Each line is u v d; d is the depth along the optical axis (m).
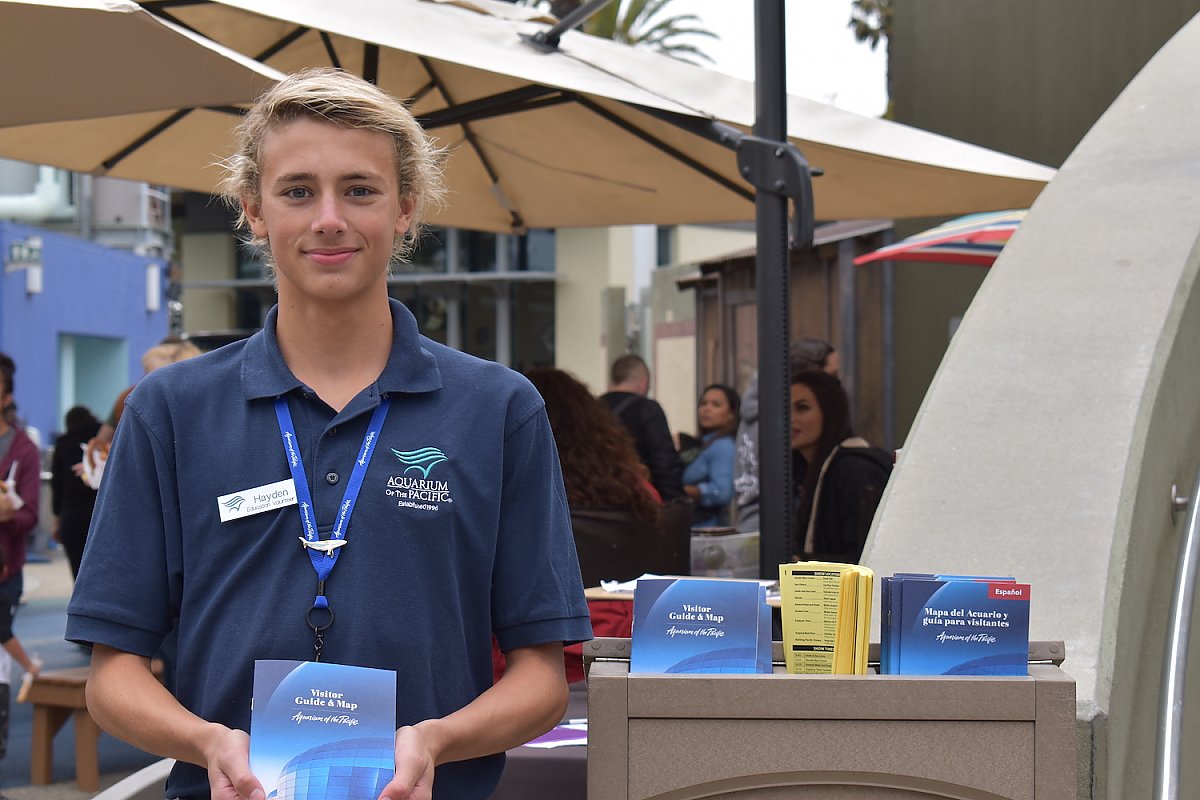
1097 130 3.61
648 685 1.86
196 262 31.62
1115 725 2.37
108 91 3.74
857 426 11.70
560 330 29.16
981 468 2.77
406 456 1.75
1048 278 3.15
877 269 11.41
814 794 1.86
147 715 1.69
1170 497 2.92
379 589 1.71
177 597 1.80
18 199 28.11
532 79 3.94
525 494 1.84
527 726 1.77
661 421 6.84
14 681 7.99
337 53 5.11
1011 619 1.90
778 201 4.18
